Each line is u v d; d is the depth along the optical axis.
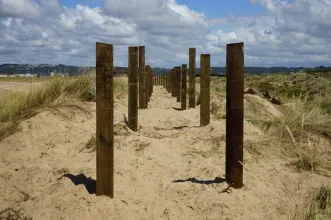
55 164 5.37
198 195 4.45
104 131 4.13
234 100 4.67
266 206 4.33
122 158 5.60
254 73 34.62
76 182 4.54
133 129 8.05
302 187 4.99
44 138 6.55
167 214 4.02
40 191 4.51
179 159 5.89
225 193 4.51
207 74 8.21
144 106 11.62
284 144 6.70
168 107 13.34
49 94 8.55
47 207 4.03
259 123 8.23
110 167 4.17
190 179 4.96
